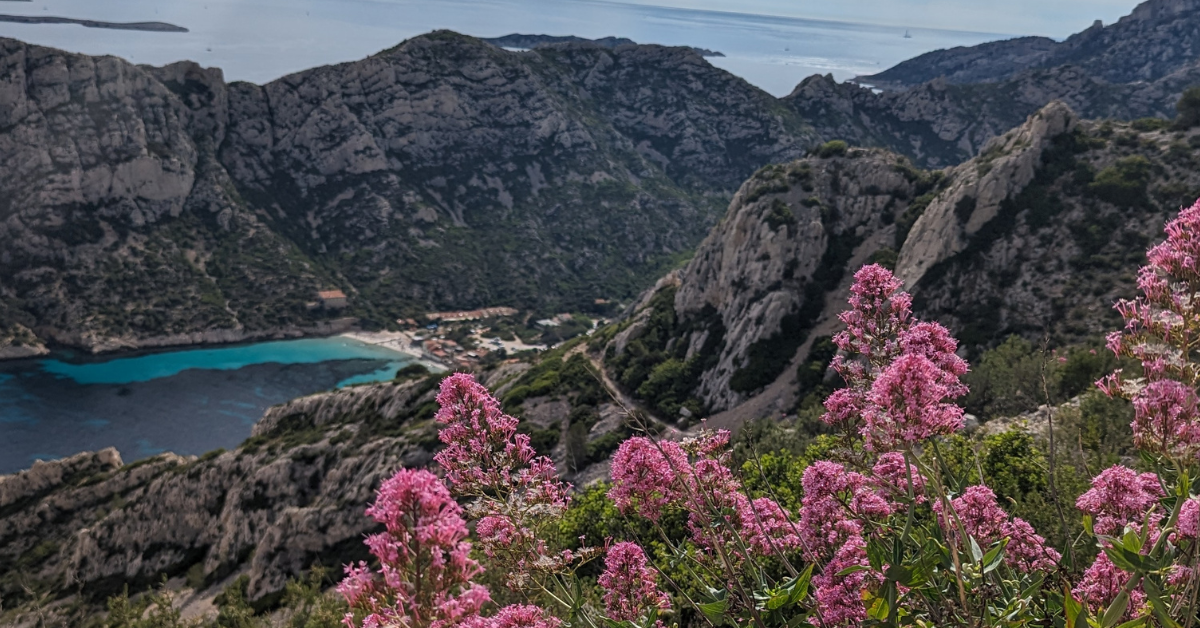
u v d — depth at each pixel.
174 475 92.25
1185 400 5.85
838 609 7.11
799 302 92.06
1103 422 21.55
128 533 88.50
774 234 95.44
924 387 6.25
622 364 98.56
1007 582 7.36
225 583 79.56
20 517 96.12
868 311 8.38
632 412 8.54
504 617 7.05
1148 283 6.45
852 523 7.83
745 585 8.61
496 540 8.09
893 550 6.41
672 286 114.62
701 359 94.31
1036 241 78.56
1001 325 74.19
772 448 32.44
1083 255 75.19
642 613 8.23
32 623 77.88
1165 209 74.44
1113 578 7.01
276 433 103.50
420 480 5.05
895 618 6.27
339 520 69.75
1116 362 38.50
